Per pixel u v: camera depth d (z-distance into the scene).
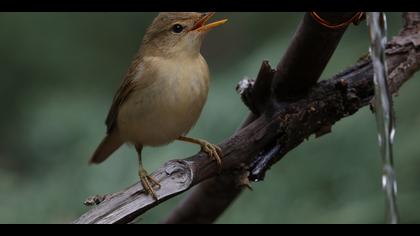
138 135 7.34
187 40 7.03
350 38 11.70
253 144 6.40
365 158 10.42
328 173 10.59
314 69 6.24
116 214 5.65
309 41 6.00
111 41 15.25
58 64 14.95
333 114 6.54
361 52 10.90
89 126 12.92
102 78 14.94
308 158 10.78
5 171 12.53
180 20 7.02
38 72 14.98
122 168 11.27
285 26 13.56
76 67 14.98
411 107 10.40
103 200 5.76
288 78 6.39
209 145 6.37
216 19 14.55
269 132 6.43
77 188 11.65
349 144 10.54
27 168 13.27
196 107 7.10
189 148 10.79
